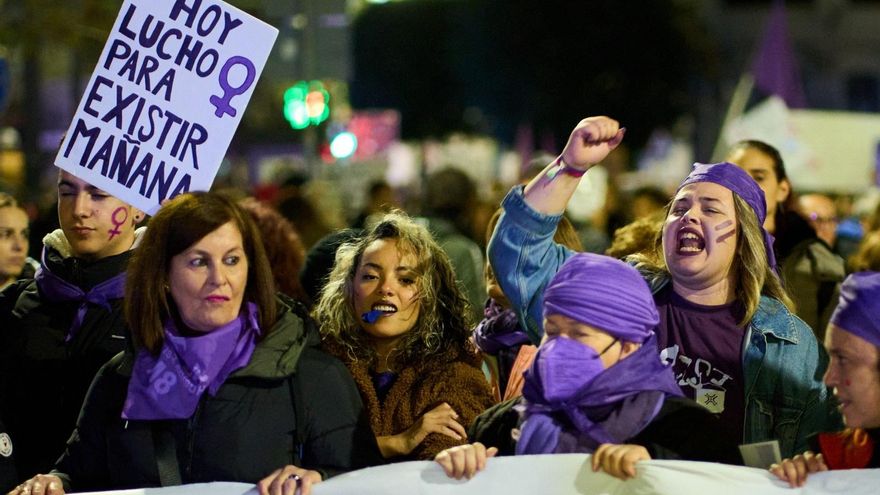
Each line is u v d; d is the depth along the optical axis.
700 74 38.72
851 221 11.75
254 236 3.92
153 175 4.65
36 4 15.69
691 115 40.00
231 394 3.83
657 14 36.66
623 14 36.66
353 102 42.88
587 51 36.84
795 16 50.50
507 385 4.95
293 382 3.87
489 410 3.97
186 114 4.64
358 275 4.61
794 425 4.27
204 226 3.81
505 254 4.28
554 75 37.16
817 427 4.26
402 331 4.59
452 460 3.62
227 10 4.63
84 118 4.68
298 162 21.75
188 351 3.80
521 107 37.88
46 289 4.81
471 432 3.96
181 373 3.79
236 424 3.81
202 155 4.64
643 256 4.73
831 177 15.36
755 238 4.32
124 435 3.87
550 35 37.12
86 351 4.70
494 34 38.00
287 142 26.64
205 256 3.81
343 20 13.52
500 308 5.18
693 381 4.29
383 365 4.63
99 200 4.74
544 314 3.71
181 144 4.65
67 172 4.78
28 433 4.71
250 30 4.63
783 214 6.71
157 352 3.85
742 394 4.27
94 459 3.98
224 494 3.72
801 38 50.53
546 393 3.62
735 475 3.50
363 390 4.54
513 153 36.53
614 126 4.12
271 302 3.91
